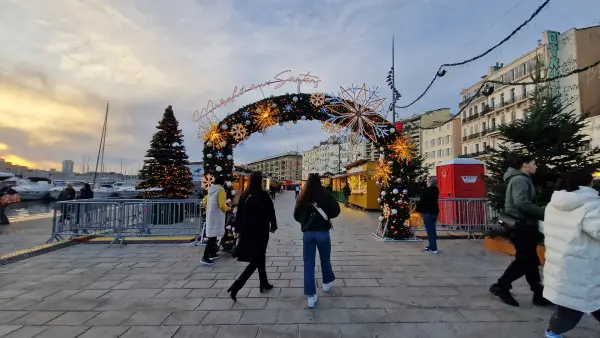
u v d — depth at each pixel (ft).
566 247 9.11
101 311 12.25
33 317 11.69
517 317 11.61
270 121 26.73
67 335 10.28
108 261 20.30
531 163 13.30
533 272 12.68
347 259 20.70
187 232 28.91
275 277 16.81
